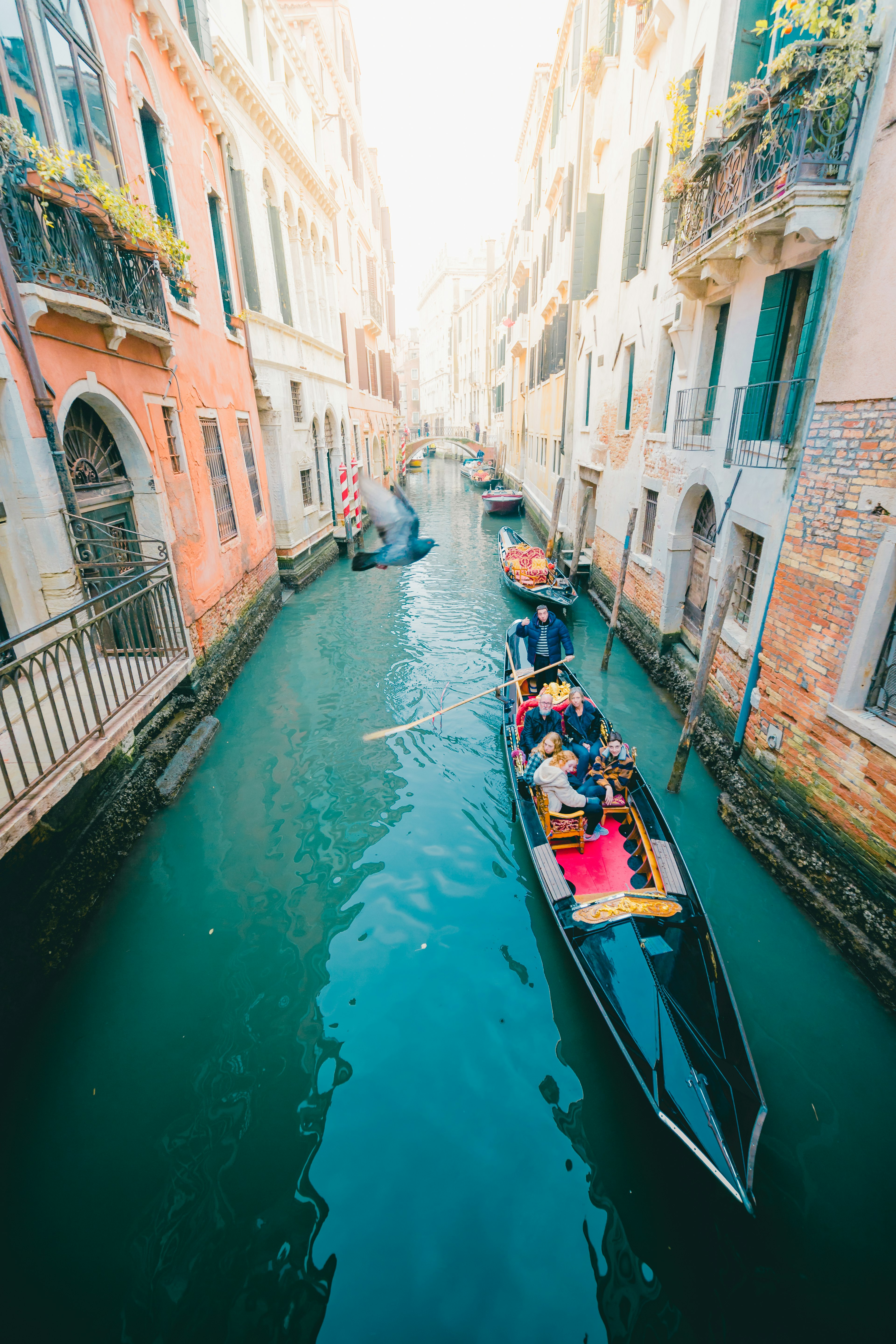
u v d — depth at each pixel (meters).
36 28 5.06
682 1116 3.05
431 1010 4.36
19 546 4.88
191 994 4.52
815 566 4.89
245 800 6.72
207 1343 2.76
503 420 35.09
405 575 16.47
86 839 4.97
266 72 12.55
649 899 4.44
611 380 11.80
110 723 4.58
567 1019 4.26
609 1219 3.16
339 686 9.56
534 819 5.48
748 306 6.09
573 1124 3.60
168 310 7.14
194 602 7.84
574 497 15.65
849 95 4.25
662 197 8.05
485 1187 3.33
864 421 4.34
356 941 4.97
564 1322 2.81
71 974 4.46
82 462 5.88
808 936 4.64
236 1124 3.66
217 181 9.99
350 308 20.83
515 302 29.09
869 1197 3.23
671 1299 2.86
